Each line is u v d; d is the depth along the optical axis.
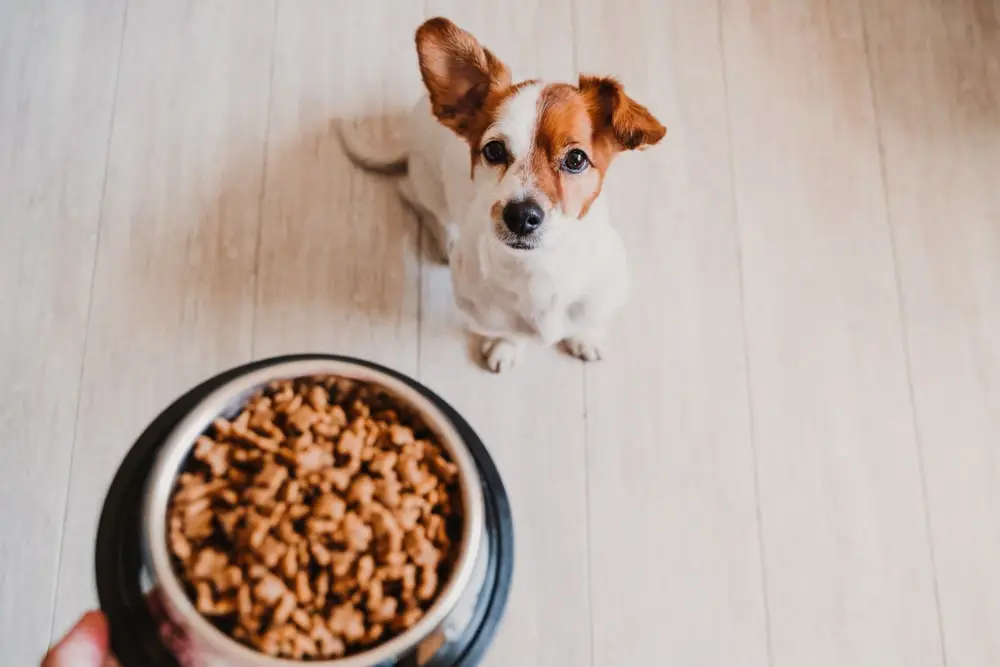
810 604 1.31
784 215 1.50
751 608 1.30
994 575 1.35
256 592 0.64
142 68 1.48
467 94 1.04
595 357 1.39
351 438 0.73
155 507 0.65
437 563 0.70
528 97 0.97
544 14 1.56
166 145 1.44
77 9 1.50
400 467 0.73
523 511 1.31
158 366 1.33
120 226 1.40
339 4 1.54
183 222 1.41
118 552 0.69
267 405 0.74
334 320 1.38
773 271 1.47
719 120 1.54
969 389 1.44
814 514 1.35
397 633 0.66
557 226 0.99
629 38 1.57
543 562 1.29
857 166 1.55
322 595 0.67
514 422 1.35
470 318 1.25
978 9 1.66
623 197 1.49
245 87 1.49
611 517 1.32
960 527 1.37
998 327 1.48
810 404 1.41
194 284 1.38
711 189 1.51
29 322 1.33
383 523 0.68
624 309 1.43
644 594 1.29
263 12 1.53
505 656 1.24
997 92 1.62
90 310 1.35
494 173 1.01
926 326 1.47
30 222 1.38
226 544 0.68
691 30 1.59
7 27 1.48
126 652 0.68
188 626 0.62
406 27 1.54
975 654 1.30
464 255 1.14
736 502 1.34
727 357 1.42
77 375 1.31
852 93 1.59
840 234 1.50
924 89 1.61
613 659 1.25
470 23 1.54
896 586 1.33
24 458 1.27
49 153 1.42
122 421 1.30
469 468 0.73
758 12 1.62
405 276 1.41
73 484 1.26
